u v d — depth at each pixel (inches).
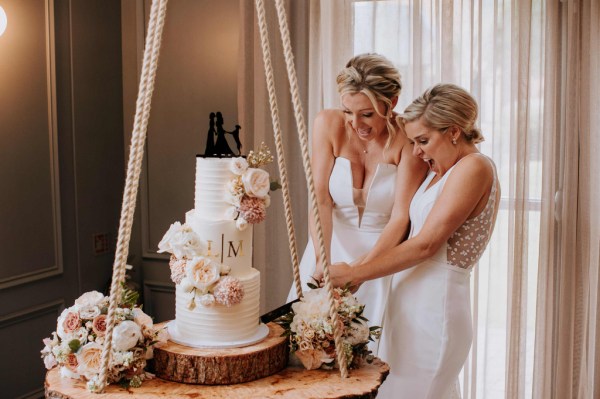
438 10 115.3
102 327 51.8
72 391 49.9
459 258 80.4
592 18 108.1
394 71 79.8
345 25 121.4
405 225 84.4
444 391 81.4
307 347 54.9
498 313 117.6
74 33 134.6
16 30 119.9
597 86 109.4
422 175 85.7
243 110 131.9
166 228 149.6
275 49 128.7
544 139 111.5
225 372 51.8
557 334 114.7
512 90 112.4
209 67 141.8
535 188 114.1
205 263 53.7
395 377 82.8
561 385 113.3
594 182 110.7
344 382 53.3
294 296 98.7
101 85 142.4
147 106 49.3
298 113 52.7
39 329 128.5
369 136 82.7
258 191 55.0
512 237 114.4
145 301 152.9
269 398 49.2
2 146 117.7
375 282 87.2
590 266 111.7
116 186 148.1
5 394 121.3
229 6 138.8
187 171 146.0
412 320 82.1
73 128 134.9
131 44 147.5
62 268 132.3
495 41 113.5
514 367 114.8
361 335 56.8
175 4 143.9
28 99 123.3
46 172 128.5
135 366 52.0
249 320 56.4
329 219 90.7
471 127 78.9
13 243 121.0
